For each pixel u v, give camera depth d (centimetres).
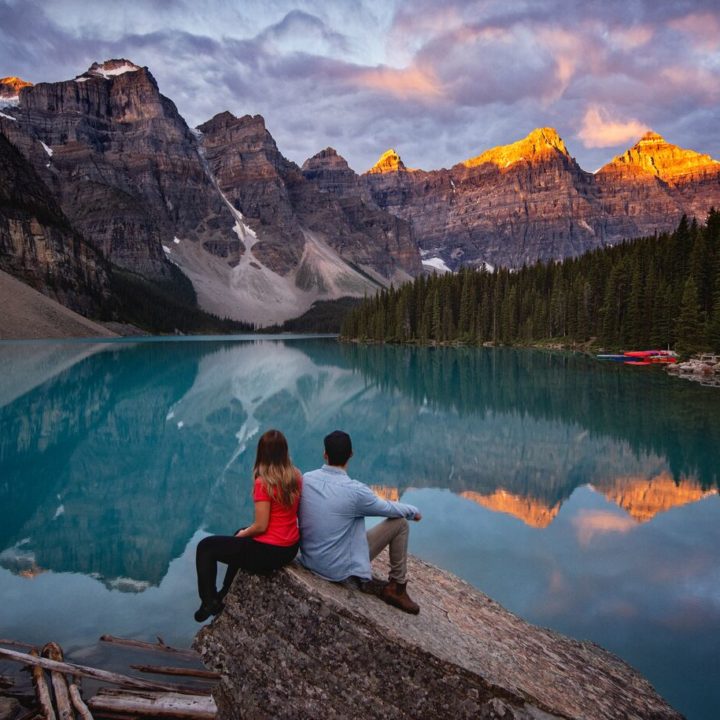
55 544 1291
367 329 14938
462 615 711
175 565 1159
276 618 562
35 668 710
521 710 528
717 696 692
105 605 961
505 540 1263
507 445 2367
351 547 567
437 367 6297
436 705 527
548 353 8444
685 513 1459
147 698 668
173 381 4834
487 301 11869
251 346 12069
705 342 5947
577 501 1580
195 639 593
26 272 16512
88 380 4678
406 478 1852
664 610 926
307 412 3362
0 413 3145
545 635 772
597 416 3002
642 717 610
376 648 537
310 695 548
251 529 545
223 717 586
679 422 2784
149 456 2261
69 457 2220
